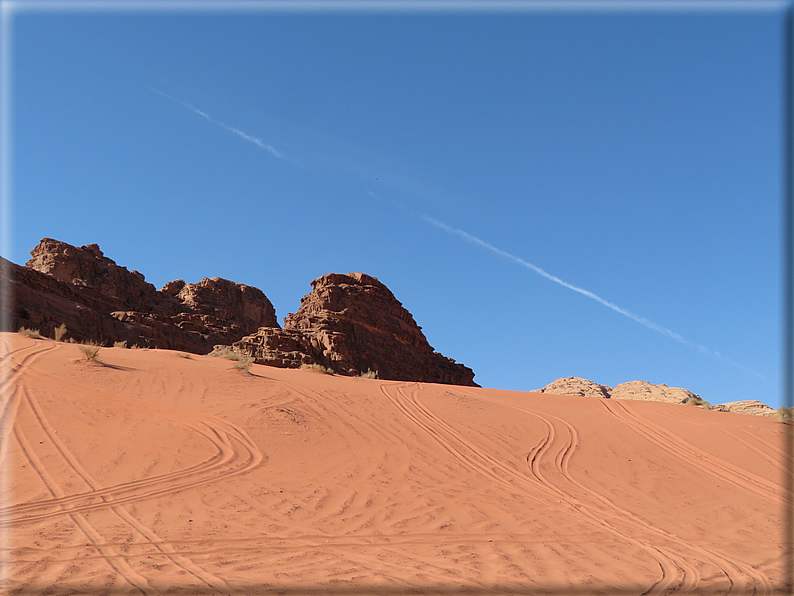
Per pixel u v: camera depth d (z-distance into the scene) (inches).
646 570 371.9
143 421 602.5
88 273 2930.6
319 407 772.0
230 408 695.7
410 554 368.8
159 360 967.6
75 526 365.7
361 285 3193.9
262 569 325.4
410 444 667.4
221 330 3043.8
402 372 2974.9
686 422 876.6
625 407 997.2
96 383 707.4
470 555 374.9
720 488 604.7
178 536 366.3
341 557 354.3
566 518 478.9
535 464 639.8
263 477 507.2
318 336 2674.7
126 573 304.8
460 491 526.9
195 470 498.6
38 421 547.8
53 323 1943.9
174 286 3575.3
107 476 458.0
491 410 893.8
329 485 506.9
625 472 638.5
